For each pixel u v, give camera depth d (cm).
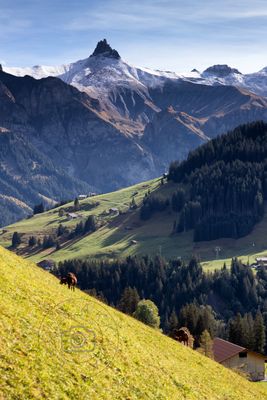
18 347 4588
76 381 4703
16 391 4041
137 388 5362
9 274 6206
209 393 6706
